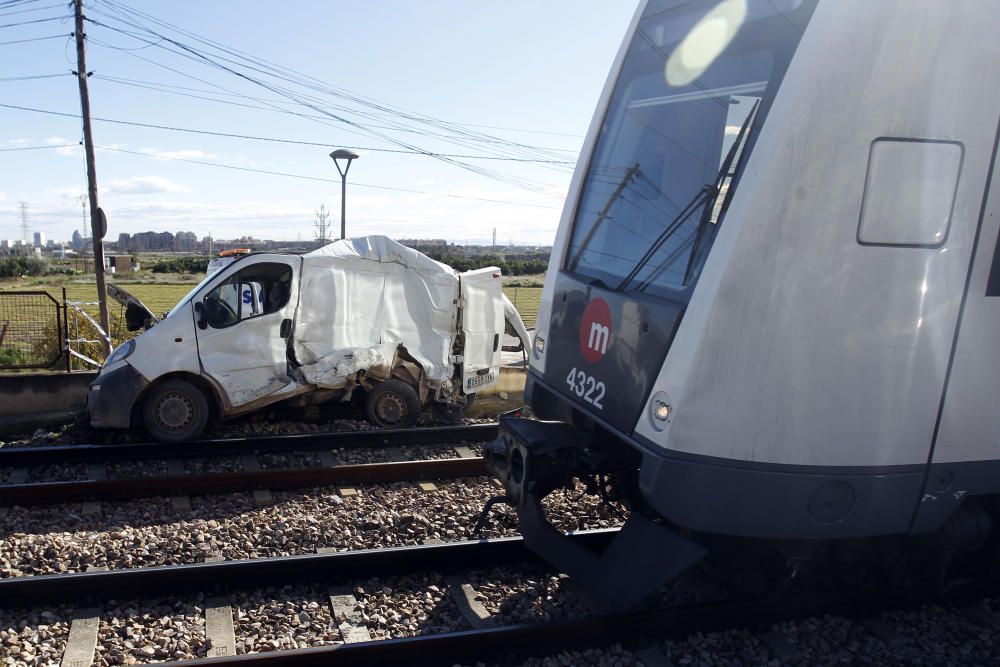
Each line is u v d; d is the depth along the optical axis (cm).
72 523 628
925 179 395
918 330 403
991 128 404
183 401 849
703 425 391
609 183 509
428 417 1046
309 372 907
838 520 409
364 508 663
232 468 796
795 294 388
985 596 523
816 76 382
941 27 392
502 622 471
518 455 519
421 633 461
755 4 428
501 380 1167
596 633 452
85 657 420
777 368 391
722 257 389
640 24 527
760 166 386
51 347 1400
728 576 497
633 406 425
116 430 917
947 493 424
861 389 400
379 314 980
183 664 395
